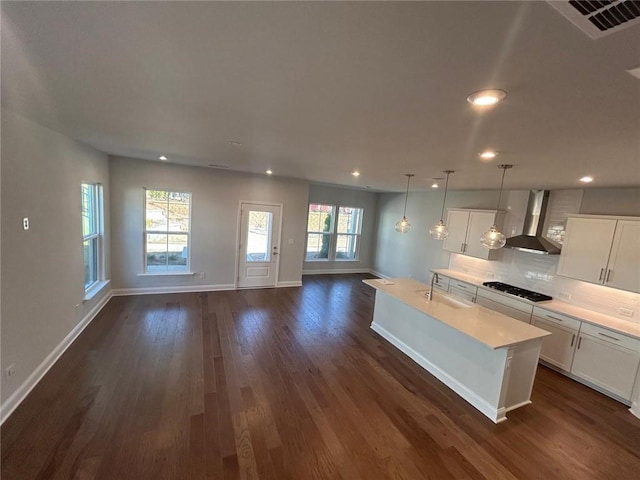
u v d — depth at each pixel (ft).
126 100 6.25
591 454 8.18
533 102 4.80
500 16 2.82
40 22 3.47
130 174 17.11
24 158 8.33
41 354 9.59
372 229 29.58
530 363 9.90
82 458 6.90
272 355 12.30
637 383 10.22
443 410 9.62
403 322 13.61
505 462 7.70
